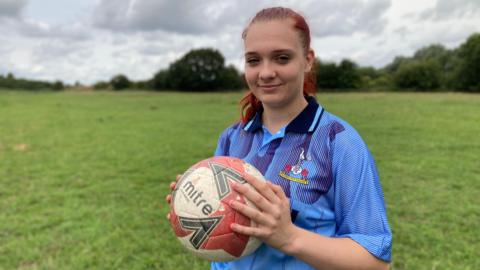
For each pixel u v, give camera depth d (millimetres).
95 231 5250
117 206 6301
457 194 6535
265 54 1718
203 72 70812
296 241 1487
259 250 1778
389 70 92500
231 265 1899
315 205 1657
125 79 77688
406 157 9266
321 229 1667
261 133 1974
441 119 17000
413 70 60094
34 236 5133
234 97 45188
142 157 10039
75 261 4414
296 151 1751
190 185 1739
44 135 14219
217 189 1668
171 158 9891
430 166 8375
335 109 24156
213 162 1792
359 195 1627
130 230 5270
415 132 13227
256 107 2068
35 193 7020
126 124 17797
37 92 59625
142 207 6234
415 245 4664
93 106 30203
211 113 23578
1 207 6285
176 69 71750
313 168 1690
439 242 4715
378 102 30547
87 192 7039
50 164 9352
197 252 1724
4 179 7969
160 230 5285
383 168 8258
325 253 1490
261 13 1790
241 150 2010
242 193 1519
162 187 7344
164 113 23859
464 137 12039
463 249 4539
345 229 1653
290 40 1697
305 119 1791
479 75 53500
